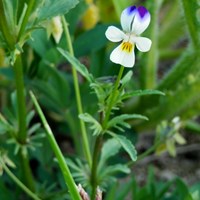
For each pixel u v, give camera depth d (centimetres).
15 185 39
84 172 32
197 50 39
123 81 27
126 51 25
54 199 35
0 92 45
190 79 41
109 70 39
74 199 26
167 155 47
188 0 34
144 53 41
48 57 36
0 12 27
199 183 36
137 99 43
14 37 28
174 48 54
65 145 46
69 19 38
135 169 46
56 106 40
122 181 44
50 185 39
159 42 49
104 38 38
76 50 38
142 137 48
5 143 38
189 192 34
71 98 39
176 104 42
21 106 31
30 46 38
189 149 47
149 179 37
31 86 39
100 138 30
